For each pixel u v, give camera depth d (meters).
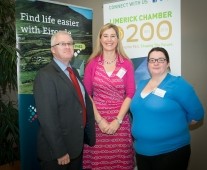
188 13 2.60
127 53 2.76
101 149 2.35
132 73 2.35
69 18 2.63
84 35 2.76
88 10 2.77
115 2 2.78
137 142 2.05
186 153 1.93
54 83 1.77
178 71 2.51
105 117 2.31
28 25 2.37
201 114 1.97
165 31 2.52
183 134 1.92
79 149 1.92
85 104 2.09
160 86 1.92
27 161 2.46
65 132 1.84
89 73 2.37
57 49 1.90
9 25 2.74
